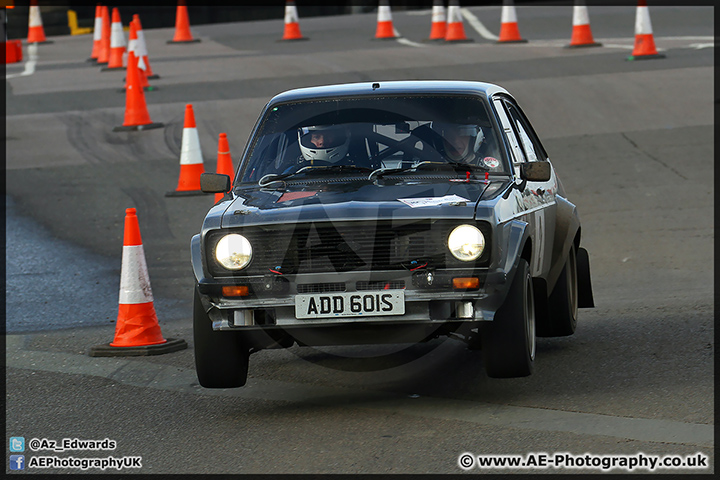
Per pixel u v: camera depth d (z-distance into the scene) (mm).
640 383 10812
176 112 30328
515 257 10289
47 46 50562
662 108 27859
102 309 16375
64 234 21047
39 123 30422
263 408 10797
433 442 9328
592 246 18797
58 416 10891
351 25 50062
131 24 35625
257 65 37500
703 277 16359
